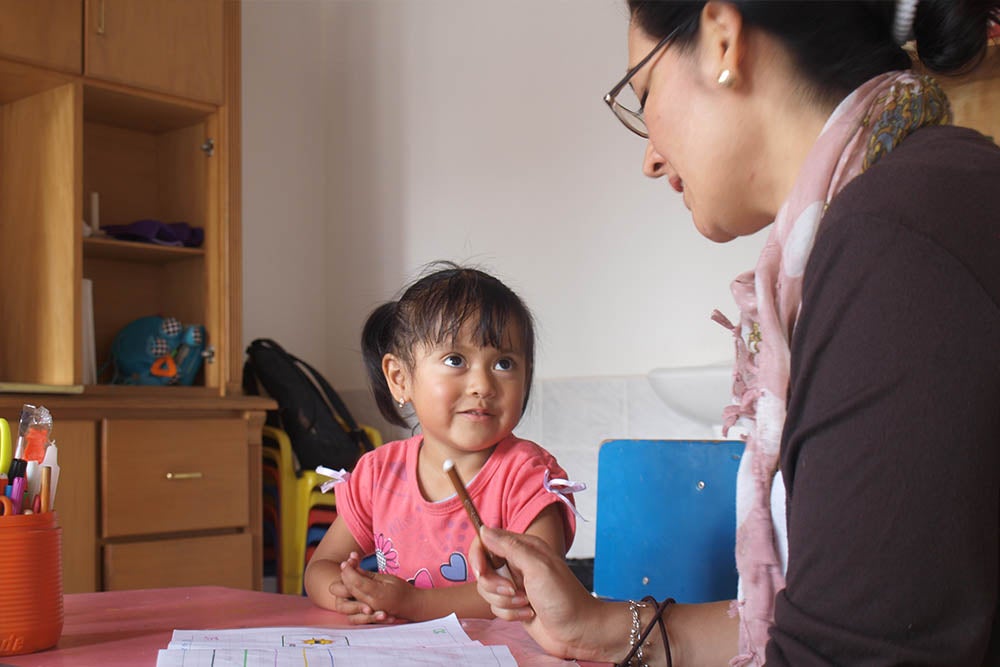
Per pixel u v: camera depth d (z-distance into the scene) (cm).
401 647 86
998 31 84
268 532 327
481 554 89
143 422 278
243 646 85
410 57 375
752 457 80
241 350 314
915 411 59
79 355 275
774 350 76
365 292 386
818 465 62
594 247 315
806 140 78
